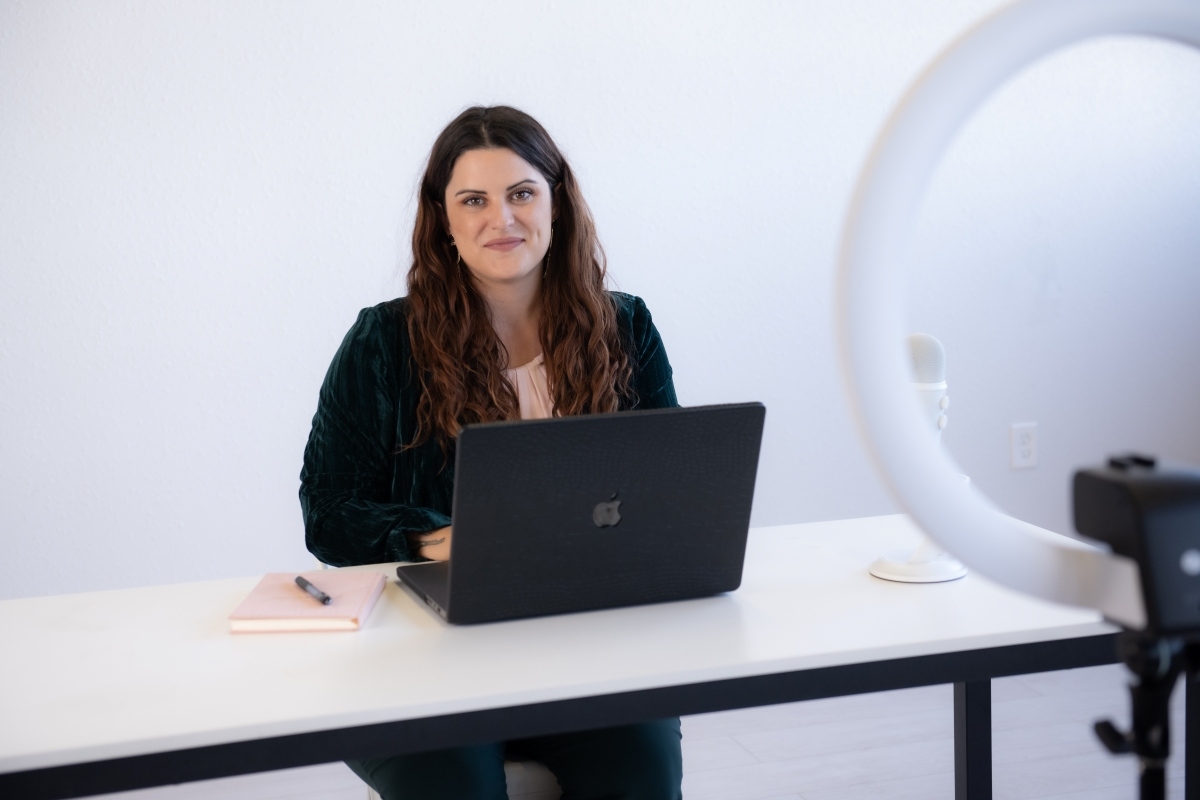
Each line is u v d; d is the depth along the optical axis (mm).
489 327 1694
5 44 2348
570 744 1271
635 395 1797
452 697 933
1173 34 448
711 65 2715
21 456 2455
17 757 841
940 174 2922
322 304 2568
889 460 458
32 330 2432
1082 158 3023
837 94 2805
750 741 2291
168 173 2455
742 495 1150
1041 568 485
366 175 2553
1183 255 3139
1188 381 3191
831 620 1113
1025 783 2059
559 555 1110
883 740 2273
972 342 3012
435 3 2545
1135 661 524
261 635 1134
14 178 2389
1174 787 2020
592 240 1746
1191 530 478
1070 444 3123
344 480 1593
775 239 2811
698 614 1149
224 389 2543
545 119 2639
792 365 2865
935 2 2836
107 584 2529
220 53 2451
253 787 2148
